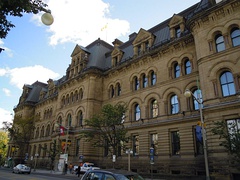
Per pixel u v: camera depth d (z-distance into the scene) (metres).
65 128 41.53
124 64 40.62
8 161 68.69
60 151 43.69
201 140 19.41
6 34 8.55
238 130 16.75
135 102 37.22
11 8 8.09
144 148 32.50
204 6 27.56
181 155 27.64
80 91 47.38
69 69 53.59
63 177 29.06
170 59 33.16
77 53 52.25
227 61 23.45
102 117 30.27
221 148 20.98
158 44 36.31
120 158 36.16
